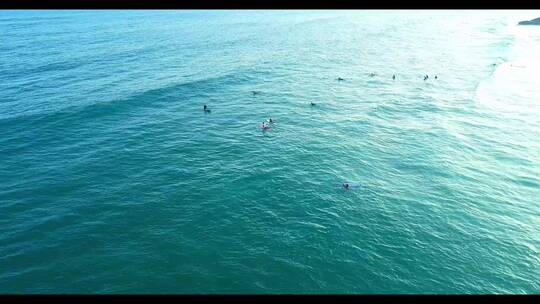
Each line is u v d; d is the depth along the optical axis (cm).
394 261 2647
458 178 3709
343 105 5888
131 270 2572
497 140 4541
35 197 3359
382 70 8125
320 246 2780
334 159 4097
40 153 4175
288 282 2480
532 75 7312
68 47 10000
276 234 2908
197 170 3856
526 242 2852
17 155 4119
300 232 2927
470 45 10900
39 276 2509
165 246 2788
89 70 7625
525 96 6109
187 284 2467
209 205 3269
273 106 5825
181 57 9038
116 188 3519
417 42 11725
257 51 10088
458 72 7750
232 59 8994
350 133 4794
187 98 6109
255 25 15488
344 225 3009
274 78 7438
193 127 4969
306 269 2578
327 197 3381
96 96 5975
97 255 2697
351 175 3762
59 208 3212
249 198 3372
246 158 4116
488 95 6197
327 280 2495
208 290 2427
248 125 5059
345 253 2714
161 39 11600
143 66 8044
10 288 2411
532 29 14075
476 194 3444
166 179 3681
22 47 9888
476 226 3017
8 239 2830
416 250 2750
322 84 7062
